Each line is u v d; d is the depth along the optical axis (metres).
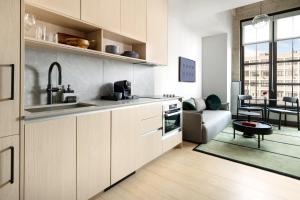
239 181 2.11
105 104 1.92
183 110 3.68
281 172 2.30
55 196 1.42
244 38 5.84
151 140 2.46
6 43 1.12
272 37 5.36
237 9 5.88
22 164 1.22
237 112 5.49
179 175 2.25
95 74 2.45
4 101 1.13
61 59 2.07
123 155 2.02
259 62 5.64
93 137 1.69
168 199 1.79
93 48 2.19
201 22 4.67
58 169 1.43
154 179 2.16
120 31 2.30
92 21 1.96
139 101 2.30
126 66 2.93
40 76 1.90
